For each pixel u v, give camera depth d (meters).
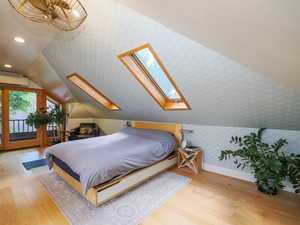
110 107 4.16
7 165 3.06
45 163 3.18
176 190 2.14
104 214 1.62
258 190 2.15
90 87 3.77
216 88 1.96
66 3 1.17
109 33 1.89
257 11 0.65
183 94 2.39
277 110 1.85
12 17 1.79
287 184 2.12
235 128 2.58
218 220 1.56
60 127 5.13
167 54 1.83
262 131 2.32
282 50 0.90
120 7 1.52
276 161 1.73
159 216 1.61
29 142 4.59
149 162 2.38
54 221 1.52
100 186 1.72
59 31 2.16
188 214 1.64
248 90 1.77
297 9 0.56
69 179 2.16
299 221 1.54
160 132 3.22
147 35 1.69
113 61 2.35
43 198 1.92
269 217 1.60
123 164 1.95
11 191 2.08
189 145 3.12
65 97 4.68
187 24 1.03
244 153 2.07
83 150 2.17
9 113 4.23
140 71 2.50
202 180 2.47
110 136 3.31
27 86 4.42
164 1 0.83
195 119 2.90
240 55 1.23
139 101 3.17
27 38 2.32
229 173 2.65
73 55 2.64
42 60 3.17
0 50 2.69
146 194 2.02
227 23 0.83
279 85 1.51
